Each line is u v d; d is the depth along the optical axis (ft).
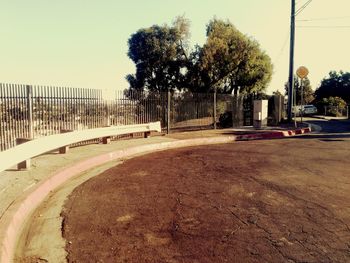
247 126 64.90
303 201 17.37
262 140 44.78
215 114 57.93
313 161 28.35
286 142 41.29
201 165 27.32
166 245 12.39
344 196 18.17
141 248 12.17
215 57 86.74
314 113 124.47
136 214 15.69
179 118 54.08
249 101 67.87
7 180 20.01
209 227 14.02
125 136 45.09
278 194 18.70
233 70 89.51
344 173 23.71
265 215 15.35
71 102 35.47
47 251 12.06
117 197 18.42
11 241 12.42
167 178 22.84
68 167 23.82
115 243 12.62
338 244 12.20
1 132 27.22
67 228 14.10
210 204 17.07
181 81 95.50
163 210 16.22
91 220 14.98
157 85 97.81
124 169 25.98
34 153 22.76
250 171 24.76
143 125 43.39
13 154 19.04
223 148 37.17
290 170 24.91
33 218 15.31
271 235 13.11
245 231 13.55
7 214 14.10
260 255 11.46
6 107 27.84
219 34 89.56
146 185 20.97
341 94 173.37
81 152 31.04
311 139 44.01
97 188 20.30
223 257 11.37
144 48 95.50
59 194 19.07
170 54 93.56
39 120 31.83
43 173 21.85
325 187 20.06
